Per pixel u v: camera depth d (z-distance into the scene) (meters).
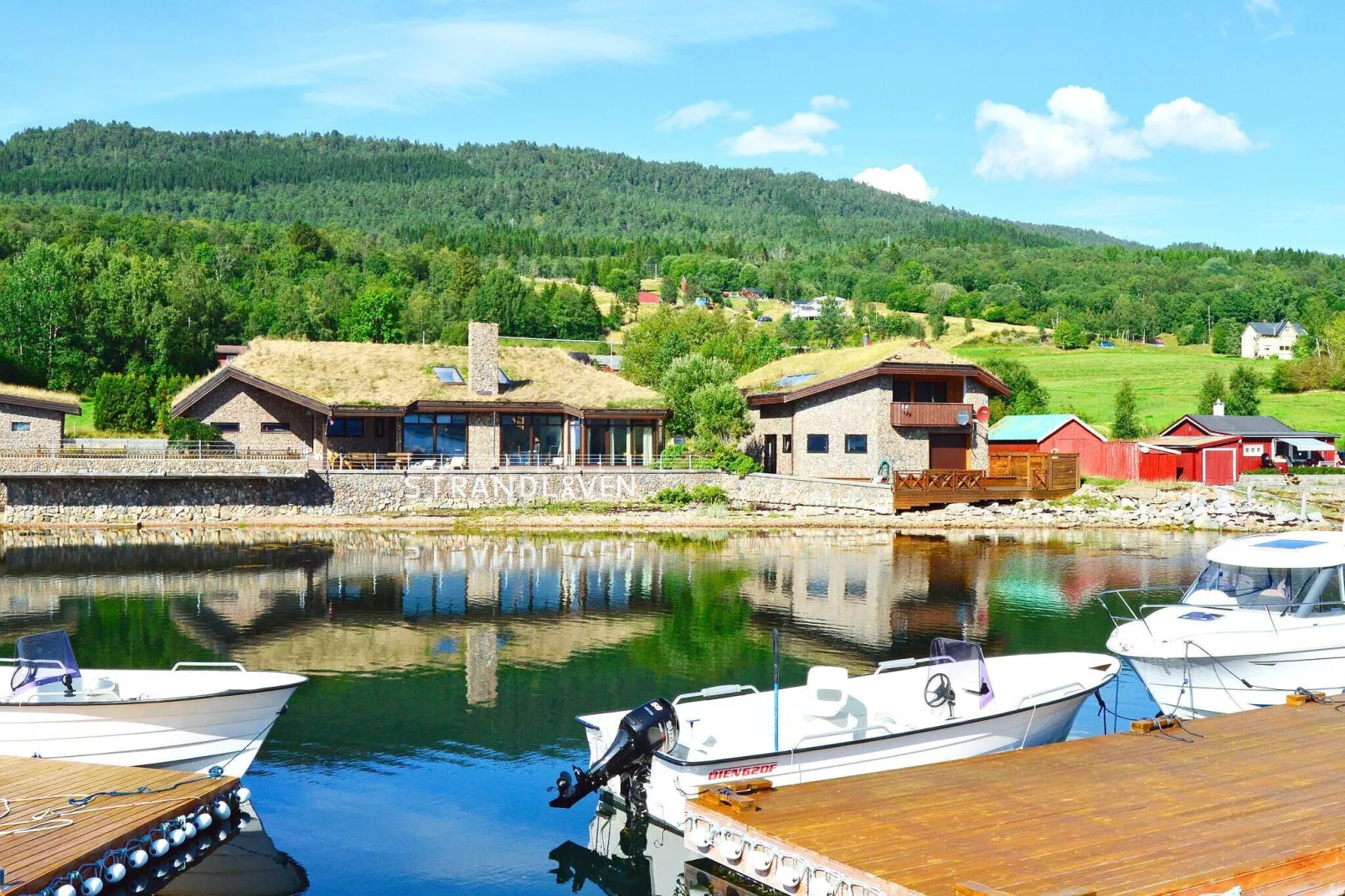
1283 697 18.84
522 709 20.27
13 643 24.83
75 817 13.18
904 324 192.88
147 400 62.25
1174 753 15.28
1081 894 10.38
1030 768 14.70
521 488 51.69
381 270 198.38
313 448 53.47
